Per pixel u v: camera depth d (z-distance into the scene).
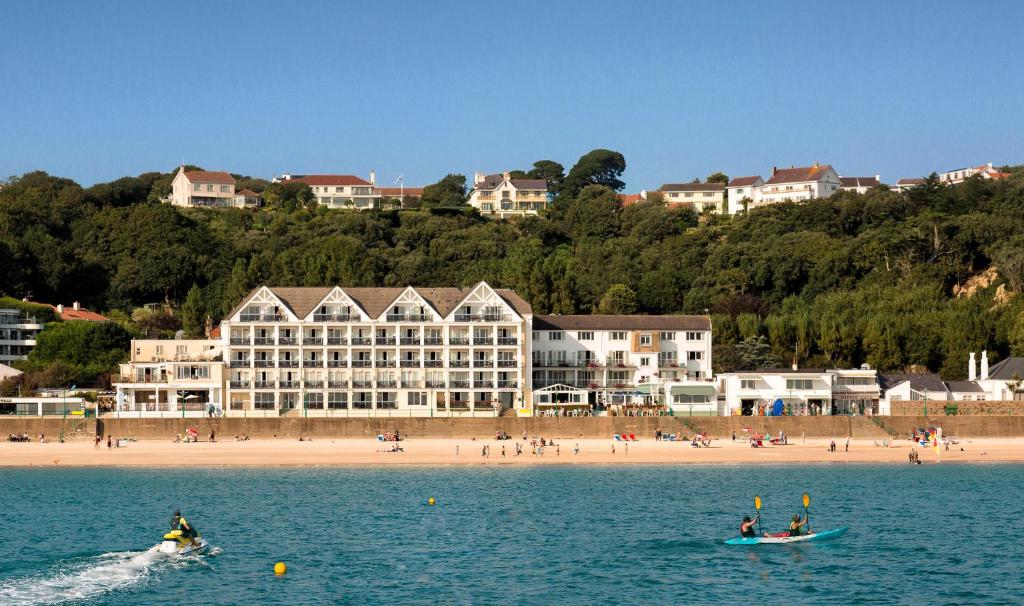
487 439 153.25
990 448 149.88
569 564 81.31
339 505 105.88
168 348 177.38
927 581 76.75
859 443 154.12
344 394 171.38
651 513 101.38
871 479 123.56
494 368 173.38
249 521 97.44
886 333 192.38
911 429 156.38
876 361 191.62
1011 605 71.06
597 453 143.25
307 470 131.38
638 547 87.12
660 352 184.25
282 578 77.06
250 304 171.50
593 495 111.94
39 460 136.38
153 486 118.38
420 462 137.12
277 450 144.12
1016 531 93.00
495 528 94.50
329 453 142.12
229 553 84.69
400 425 153.00
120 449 144.38
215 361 170.75
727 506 105.19
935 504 106.19
